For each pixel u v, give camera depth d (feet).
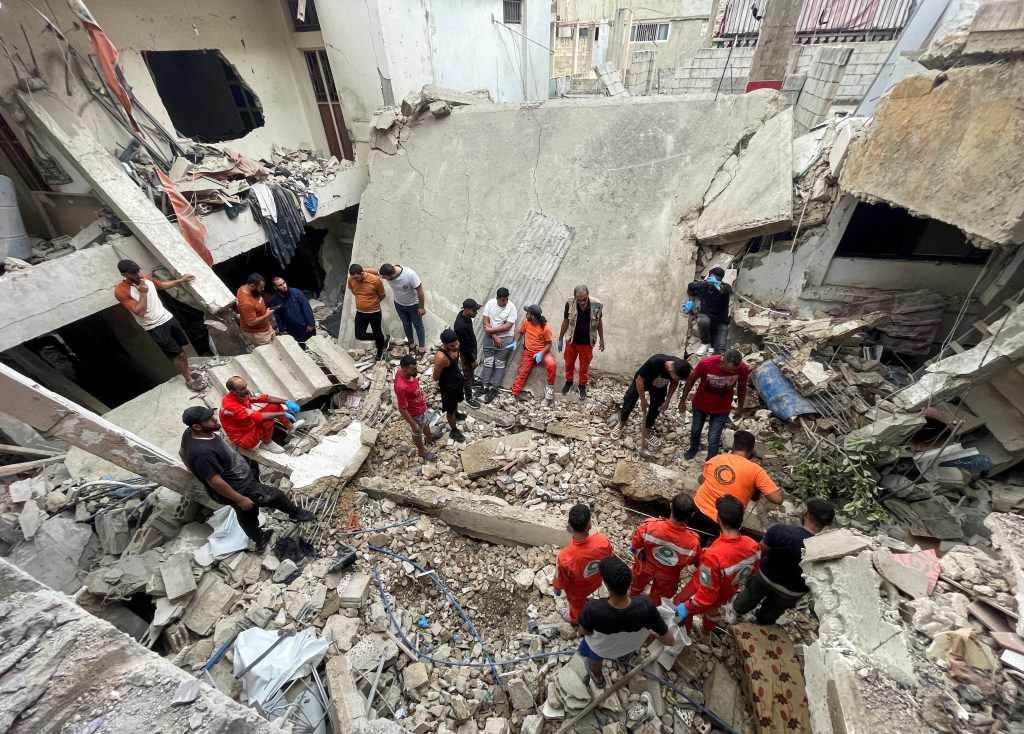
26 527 14.89
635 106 26.04
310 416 21.09
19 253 21.18
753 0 42.42
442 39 33.91
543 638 13.60
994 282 18.13
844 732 6.98
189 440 13.16
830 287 21.84
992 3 13.80
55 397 12.37
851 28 38.75
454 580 15.55
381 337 25.35
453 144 29.35
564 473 18.57
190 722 5.94
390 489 17.67
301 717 11.31
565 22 70.95
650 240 24.31
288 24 31.94
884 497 16.72
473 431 21.12
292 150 34.42
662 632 10.43
